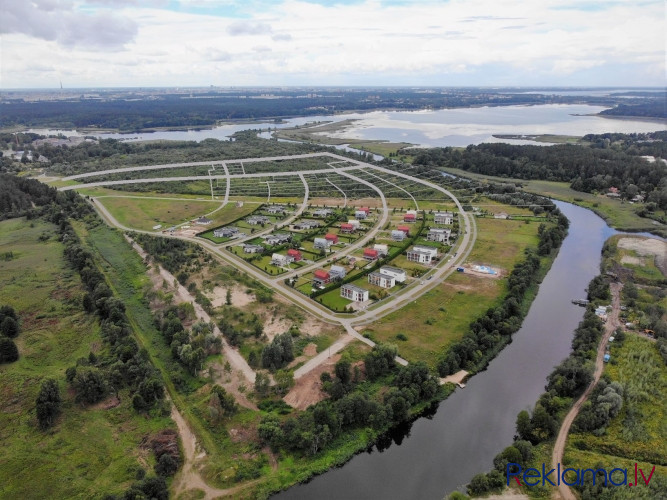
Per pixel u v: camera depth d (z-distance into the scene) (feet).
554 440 335.06
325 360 418.31
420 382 386.52
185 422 350.84
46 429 332.80
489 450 339.36
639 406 360.69
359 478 314.55
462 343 435.94
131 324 483.51
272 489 301.43
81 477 298.56
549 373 426.10
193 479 303.48
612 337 456.04
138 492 274.36
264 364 407.64
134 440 331.77
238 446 329.31
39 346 427.74
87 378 360.69
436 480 313.32
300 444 326.03
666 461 310.65
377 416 353.72
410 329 478.59
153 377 383.86
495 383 412.57
